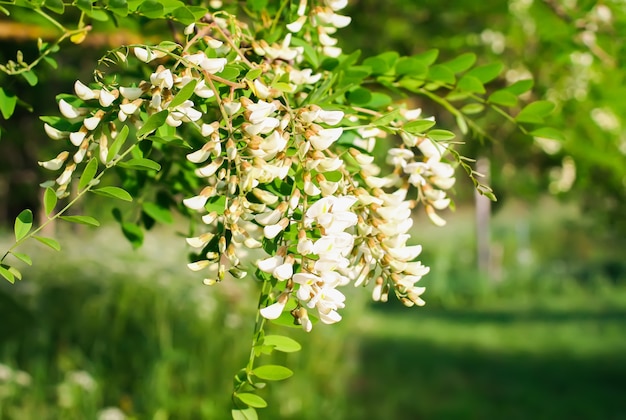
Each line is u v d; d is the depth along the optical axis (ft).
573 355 31.53
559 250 65.16
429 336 35.17
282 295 5.31
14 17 9.36
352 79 6.81
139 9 6.17
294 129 5.24
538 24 13.28
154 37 9.44
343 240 5.12
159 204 8.42
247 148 5.22
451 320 40.09
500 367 29.37
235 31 6.50
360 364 26.89
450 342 33.99
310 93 6.33
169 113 5.27
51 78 12.12
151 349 17.38
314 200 5.50
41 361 16.40
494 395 25.32
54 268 21.66
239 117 5.64
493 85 16.08
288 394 18.33
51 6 6.23
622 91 13.91
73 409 15.01
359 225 5.77
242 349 18.58
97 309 18.88
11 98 6.97
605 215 19.44
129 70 8.09
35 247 23.29
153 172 7.91
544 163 17.78
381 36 16.90
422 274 5.82
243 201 5.34
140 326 18.85
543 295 48.62
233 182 5.25
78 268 21.54
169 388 16.58
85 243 24.98
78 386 15.35
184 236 8.52
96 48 10.43
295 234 5.43
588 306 44.24
